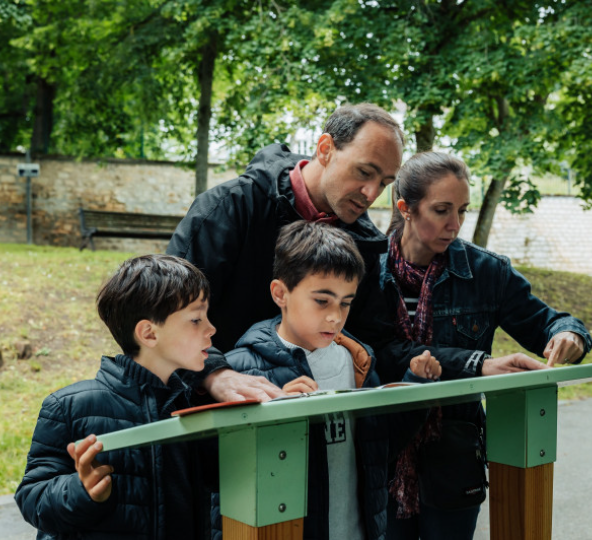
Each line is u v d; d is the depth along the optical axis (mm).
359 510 1829
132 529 1515
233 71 13391
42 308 8383
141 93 13008
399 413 1973
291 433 1275
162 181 16953
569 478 4484
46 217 16219
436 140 10953
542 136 9977
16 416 5445
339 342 1999
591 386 7262
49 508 1424
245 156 9570
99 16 12461
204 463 1666
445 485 2018
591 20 8484
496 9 9727
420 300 2197
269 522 1253
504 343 9211
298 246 1811
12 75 18219
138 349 1660
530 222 18500
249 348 1897
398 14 9766
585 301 12516
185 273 1639
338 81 9219
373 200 2008
